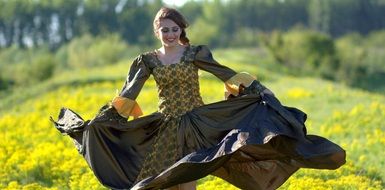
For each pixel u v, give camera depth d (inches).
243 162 530.3
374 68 5142.7
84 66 4498.0
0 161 822.5
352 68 4633.4
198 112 526.3
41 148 879.1
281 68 3432.6
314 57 4350.4
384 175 719.7
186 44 537.0
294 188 626.8
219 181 660.7
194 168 489.4
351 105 1316.4
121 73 2285.9
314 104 1389.0
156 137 527.5
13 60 5959.6
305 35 4407.0
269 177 530.9
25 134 1039.6
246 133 492.1
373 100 1402.6
